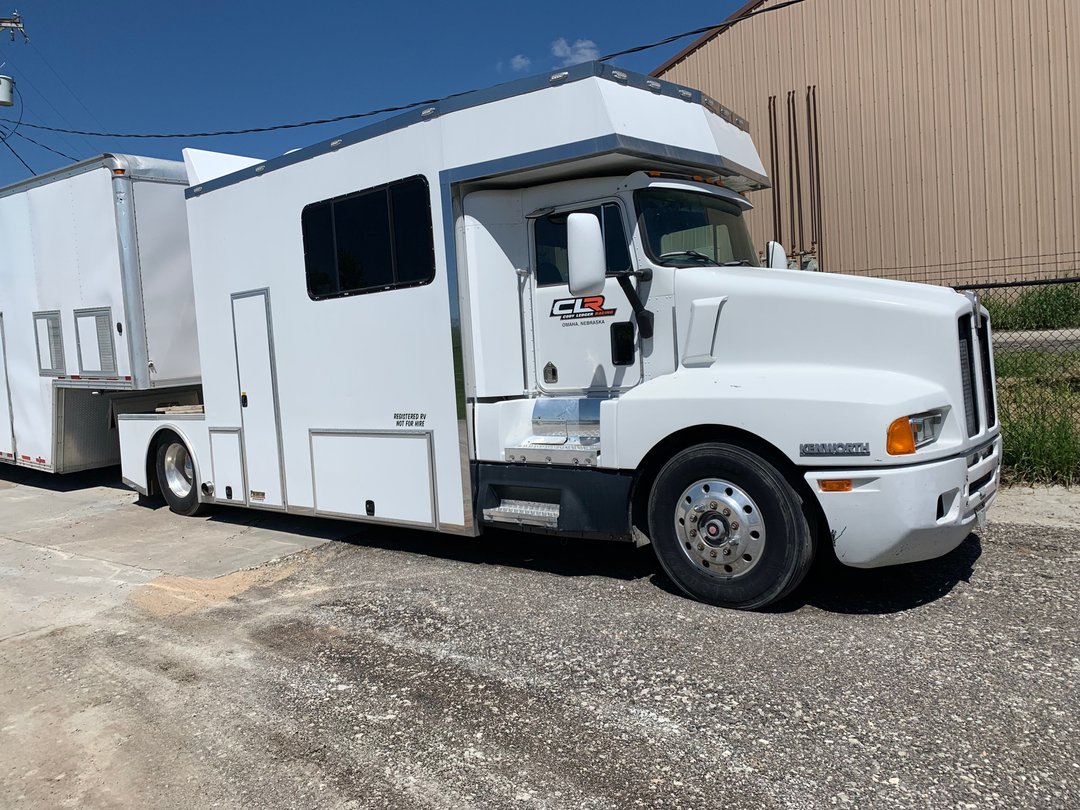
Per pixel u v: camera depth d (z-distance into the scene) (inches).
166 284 317.7
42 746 138.3
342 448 241.6
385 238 223.0
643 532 192.7
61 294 341.7
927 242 684.7
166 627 193.0
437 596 199.3
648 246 192.1
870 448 154.8
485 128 200.7
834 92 707.4
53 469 362.6
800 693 136.1
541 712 137.1
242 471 276.5
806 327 173.0
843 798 107.7
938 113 671.1
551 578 207.2
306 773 124.1
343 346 237.6
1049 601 167.8
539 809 110.8
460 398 210.4
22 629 197.3
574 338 204.5
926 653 147.4
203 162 285.0
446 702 143.3
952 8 657.0
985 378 190.1
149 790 122.6
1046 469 260.5
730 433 174.9
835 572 194.9
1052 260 644.1
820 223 724.0
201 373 307.7
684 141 203.6
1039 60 633.6
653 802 110.2
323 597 206.7
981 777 110.0
